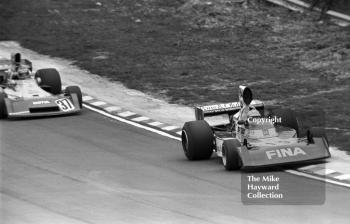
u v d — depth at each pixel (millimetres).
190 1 137750
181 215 48562
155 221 47344
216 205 50750
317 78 97688
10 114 78812
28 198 53438
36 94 81938
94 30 123812
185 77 99188
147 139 72750
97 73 102062
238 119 63375
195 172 60188
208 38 119750
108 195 53969
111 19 130375
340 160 62812
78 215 49062
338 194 53188
